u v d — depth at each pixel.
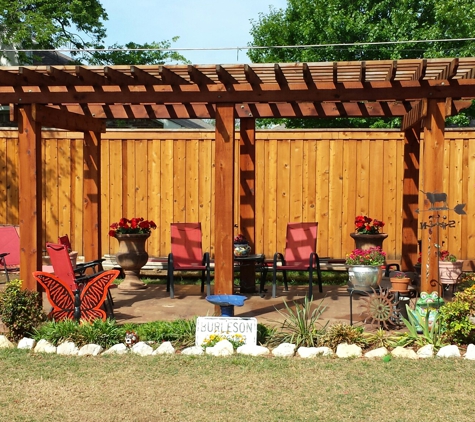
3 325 6.03
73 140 10.07
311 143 9.83
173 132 9.94
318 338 5.48
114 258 9.85
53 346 5.41
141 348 5.35
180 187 9.96
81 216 10.08
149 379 4.64
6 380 4.63
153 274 9.98
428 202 5.96
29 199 6.33
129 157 10.02
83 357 5.23
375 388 4.41
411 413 3.95
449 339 5.50
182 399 4.22
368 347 5.45
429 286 5.93
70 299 5.95
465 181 9.69
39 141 6.43
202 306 7.15
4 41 14.63
